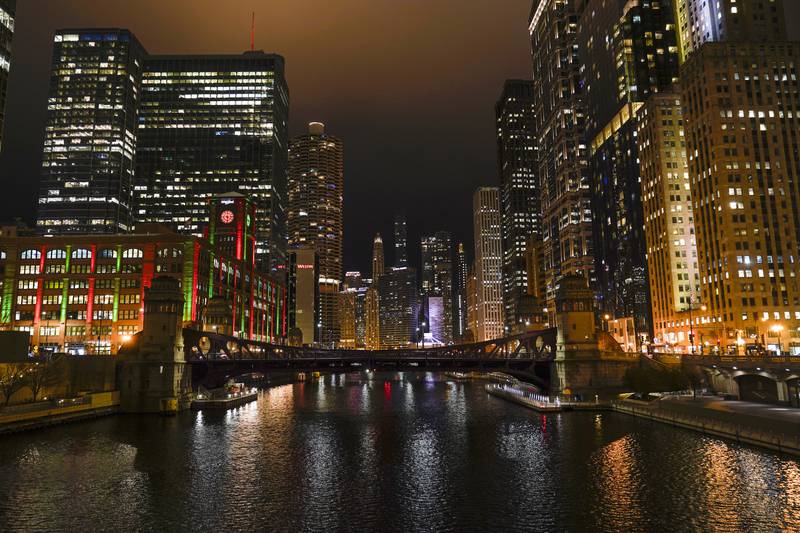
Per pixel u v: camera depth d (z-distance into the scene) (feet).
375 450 223.71
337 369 388.16
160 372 319.68
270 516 146.30
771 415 218.59
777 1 573.74
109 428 267.80
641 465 186.70
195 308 528.63
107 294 524.52
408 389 558.97
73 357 315.58
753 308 460.96
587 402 319.47
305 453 218.18
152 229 560.20
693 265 553.23
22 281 528.22
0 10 447.01
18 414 249.75
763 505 145.38
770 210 478.18
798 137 492.95
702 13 606.14
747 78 499.92
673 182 565.94
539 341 392.47
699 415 250.57
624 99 652.07
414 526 138.72
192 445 231.30
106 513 148.25
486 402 402.93
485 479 178.91
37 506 153.58
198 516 146.20
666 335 559.79
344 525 139.74
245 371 369.09
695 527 133.18
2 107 448.65
